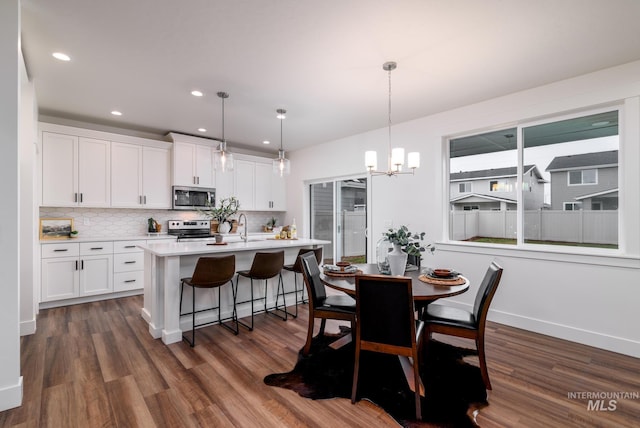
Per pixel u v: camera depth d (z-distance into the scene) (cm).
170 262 294
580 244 310
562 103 305
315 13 205
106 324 339
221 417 186
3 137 188
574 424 182
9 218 190
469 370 243
